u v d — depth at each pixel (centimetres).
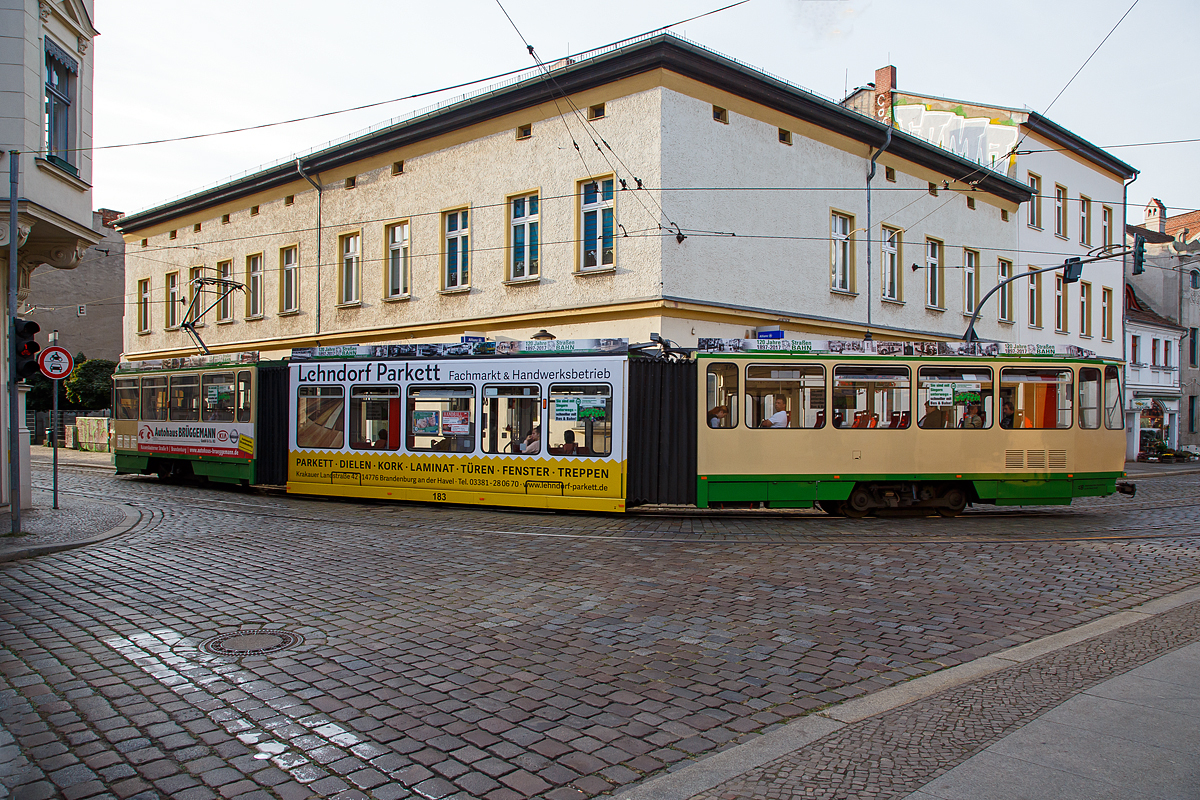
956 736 434
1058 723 448
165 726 456
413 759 414
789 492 1307
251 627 664
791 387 1316
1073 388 1370
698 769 399
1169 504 1669
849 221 2288
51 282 4206
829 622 684
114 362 4081
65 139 1316
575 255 1952
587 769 404
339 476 1539
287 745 431
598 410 1329
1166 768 389
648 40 1773
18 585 830
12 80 1179
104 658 581
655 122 1806
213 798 370
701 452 1302
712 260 1902
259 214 2783
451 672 552
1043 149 3117
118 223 3338
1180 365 4019
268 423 1681
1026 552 1024
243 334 2838
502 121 2102
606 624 675
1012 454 1348
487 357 1412
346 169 2497
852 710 478
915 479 1330
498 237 2112
